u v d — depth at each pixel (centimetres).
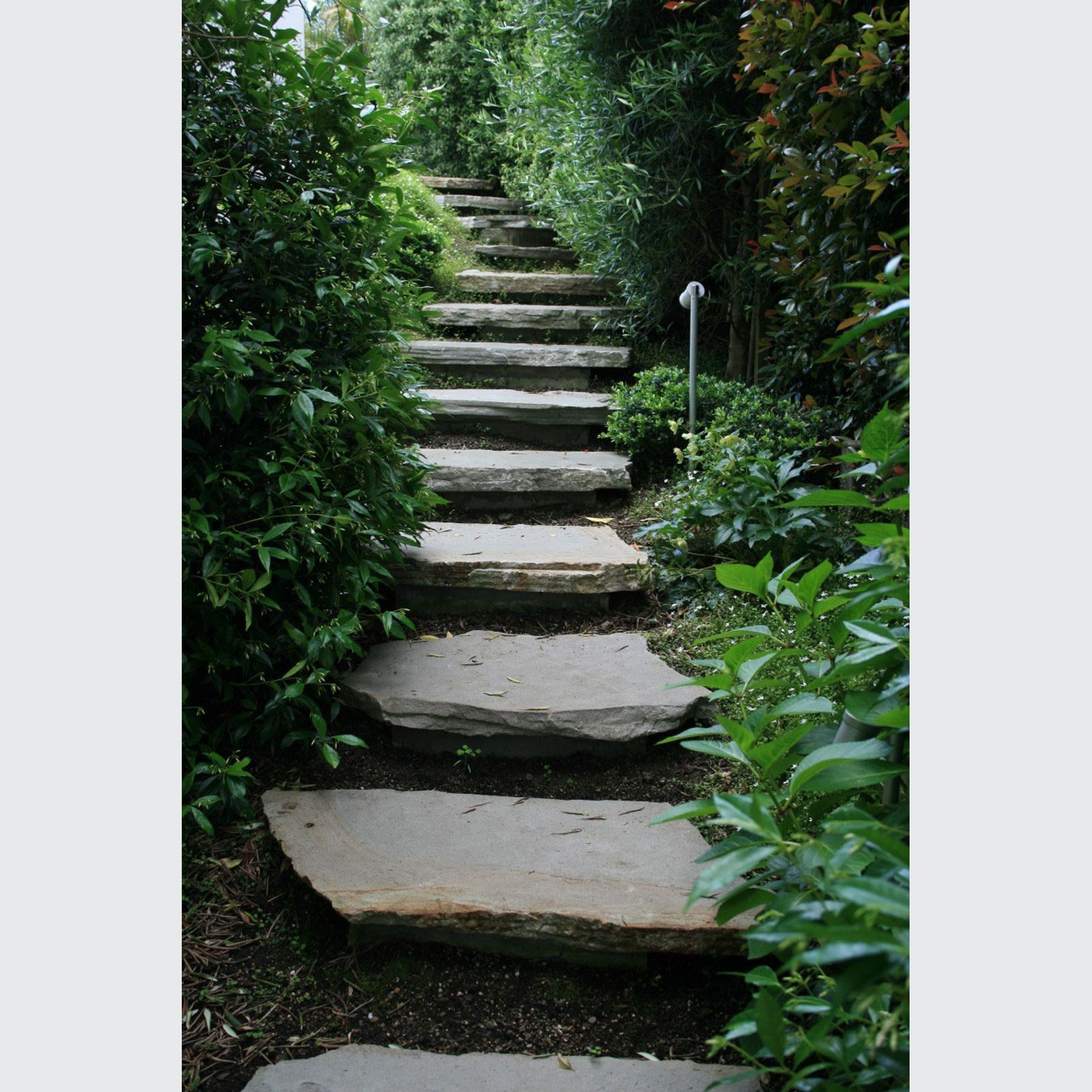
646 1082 155
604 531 346
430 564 300
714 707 245
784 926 94
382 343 278
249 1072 161
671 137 430
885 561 131
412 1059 161
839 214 291
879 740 139
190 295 235
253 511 239
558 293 544
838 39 291
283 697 223
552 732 236
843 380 354
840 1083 116
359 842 203
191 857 207
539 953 183
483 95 784
